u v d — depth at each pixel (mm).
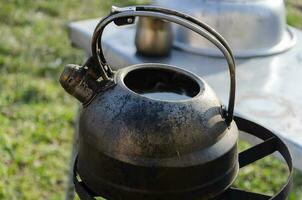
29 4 5047
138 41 1845
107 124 1007
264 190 2859
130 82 1146
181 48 1934
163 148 978
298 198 2725
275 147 1211
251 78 1743
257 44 1933
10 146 2982
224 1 1886
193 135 992
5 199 2588
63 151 3051
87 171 1060
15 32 4426
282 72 1807
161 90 1170
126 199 1010
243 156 1222
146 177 985
